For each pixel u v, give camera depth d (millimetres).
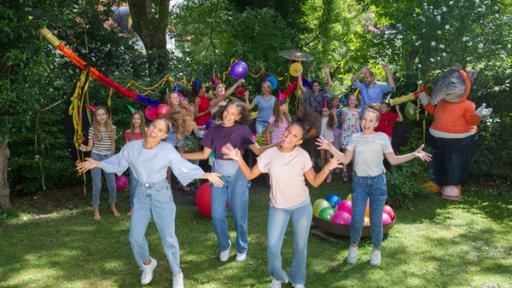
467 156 7582
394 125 9242
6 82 6250
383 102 8344
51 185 8078
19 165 7699
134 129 6723
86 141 7219
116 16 10781
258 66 11531
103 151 6598
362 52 13430
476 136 7906
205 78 11039
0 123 6457
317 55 14062
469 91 7668
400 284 4758
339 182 8633
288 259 5320
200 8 12711
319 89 9344
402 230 6258
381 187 4969
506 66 8750
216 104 8141
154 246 5676
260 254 5449
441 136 7656
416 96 8180
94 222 6520
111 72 9625
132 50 10375
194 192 8016
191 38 12773
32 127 7641
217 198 4992
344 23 15398
